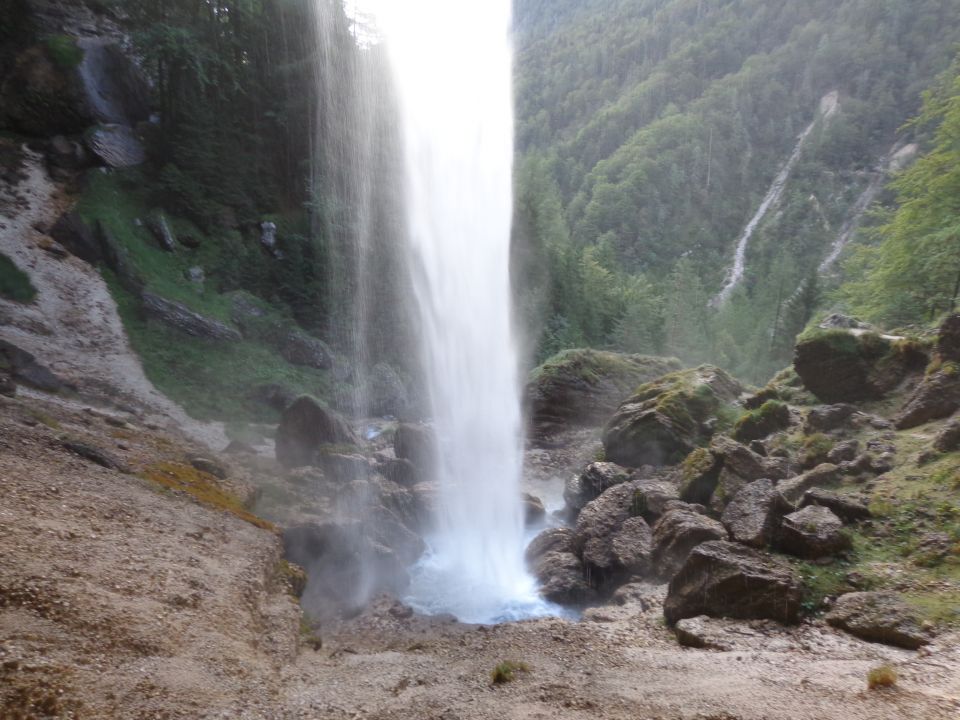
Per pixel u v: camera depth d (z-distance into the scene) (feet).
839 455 49.24
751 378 186.70
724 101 574.56
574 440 95.61
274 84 148.66
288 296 126.41
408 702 21.57
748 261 440.45
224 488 50.01
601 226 452.76
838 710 19.97
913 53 575.79
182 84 131.64
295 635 29.86
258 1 144.15
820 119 541.34
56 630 21.57
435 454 74.43
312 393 106.73
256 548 38.42
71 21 136.46
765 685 22.80
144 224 117.60
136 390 87.86
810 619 30.81
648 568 42.42
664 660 27.09
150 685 19.98
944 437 44.21
